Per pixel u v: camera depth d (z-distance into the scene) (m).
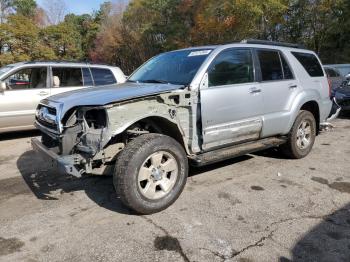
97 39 51.44
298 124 5.56
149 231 3.46
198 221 3.65
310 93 5.71
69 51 42.16
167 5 39.88
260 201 4.13
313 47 28.03
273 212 3.84
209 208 3.95
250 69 4.90
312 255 3.04
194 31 31.38
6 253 3.15
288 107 5.39
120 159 3.61
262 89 4.94
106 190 4.55
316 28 27.42
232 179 4.86
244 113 4.71
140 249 3.15
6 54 33.44
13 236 3.43
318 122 6.12
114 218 3.75
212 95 4.29
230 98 4.50
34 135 8.30
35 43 35.75
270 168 5.33
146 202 3.70
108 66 8.95
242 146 4.84
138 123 3.99
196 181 4.80
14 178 5.14
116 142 3.90
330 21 25.67
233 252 3.09
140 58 46.88
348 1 24.28
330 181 4.77
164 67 4.89
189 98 4.09
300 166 5.42
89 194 4.44
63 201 4.24
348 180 4.80
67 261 3.00
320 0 25.61
